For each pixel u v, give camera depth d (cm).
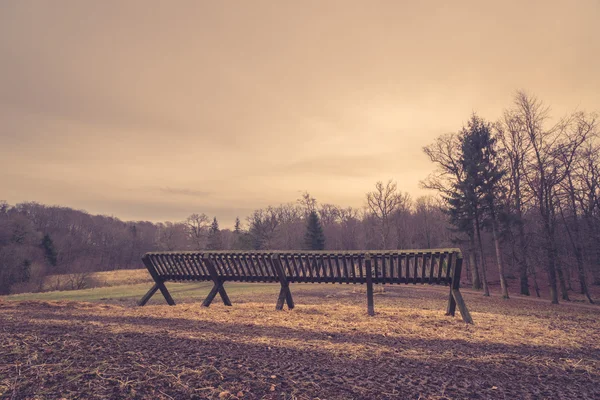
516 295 3130
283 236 6788
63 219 9506
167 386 430
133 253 9106
